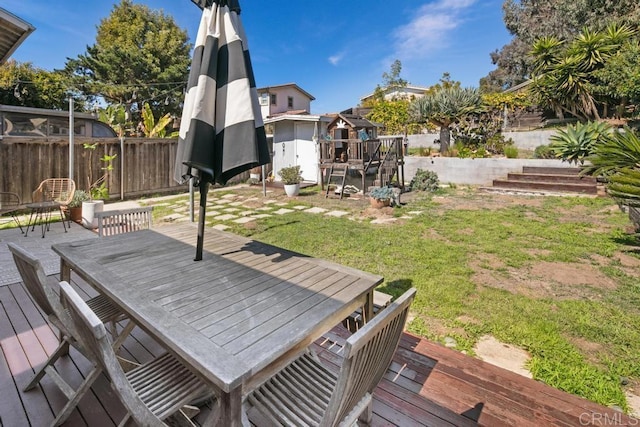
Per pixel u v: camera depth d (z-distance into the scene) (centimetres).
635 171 348
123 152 862
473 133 1191
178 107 2098
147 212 347
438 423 172
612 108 1036
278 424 134
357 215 683
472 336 258
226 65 199
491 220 605
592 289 335
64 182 695
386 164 902
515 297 319
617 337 253
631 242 468
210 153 192
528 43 1988
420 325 274
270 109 1875
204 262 206
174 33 2080
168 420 157
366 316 184
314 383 154
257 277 185
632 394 198
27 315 275
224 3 206
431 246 471
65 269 229
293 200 848
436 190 935
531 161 921
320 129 1109
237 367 108
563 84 1030
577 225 558
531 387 201
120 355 224
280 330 131
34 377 190
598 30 1312
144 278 179
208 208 768
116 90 1812
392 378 208
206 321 136
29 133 770
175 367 157
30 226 586
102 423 169
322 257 433
